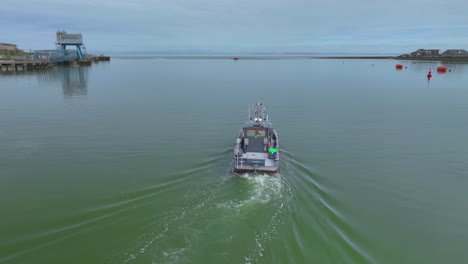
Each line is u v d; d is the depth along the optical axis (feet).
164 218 46.21
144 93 163.63
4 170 64.80
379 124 103.60
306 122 106.01
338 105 134.72
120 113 116.16
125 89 177.47
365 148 80.69
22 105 128.36
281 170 64.64
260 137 67.21
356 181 62.13
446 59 483.92
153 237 42.01
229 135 89.71
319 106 132.36
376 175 65.00
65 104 131.64
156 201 51.37
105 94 158.71
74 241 41.86
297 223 45.83
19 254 39.63
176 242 41.01
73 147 78.74
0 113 113.80
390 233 46.21
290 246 40.98
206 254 38.91
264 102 140.26
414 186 60.64
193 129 95.61
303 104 136.26
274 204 50.21
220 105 132.46
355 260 39.73
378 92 171.12
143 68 355.36
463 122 106.11
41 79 216.33
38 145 80.07
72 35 361.71
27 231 44.29
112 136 87.86
